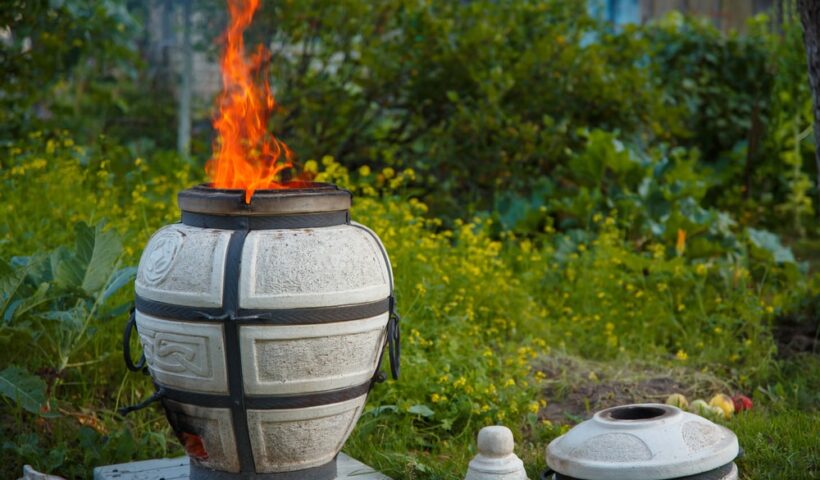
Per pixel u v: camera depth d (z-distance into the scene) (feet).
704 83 28.86
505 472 11.14
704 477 11.18
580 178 21.91
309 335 11.09
